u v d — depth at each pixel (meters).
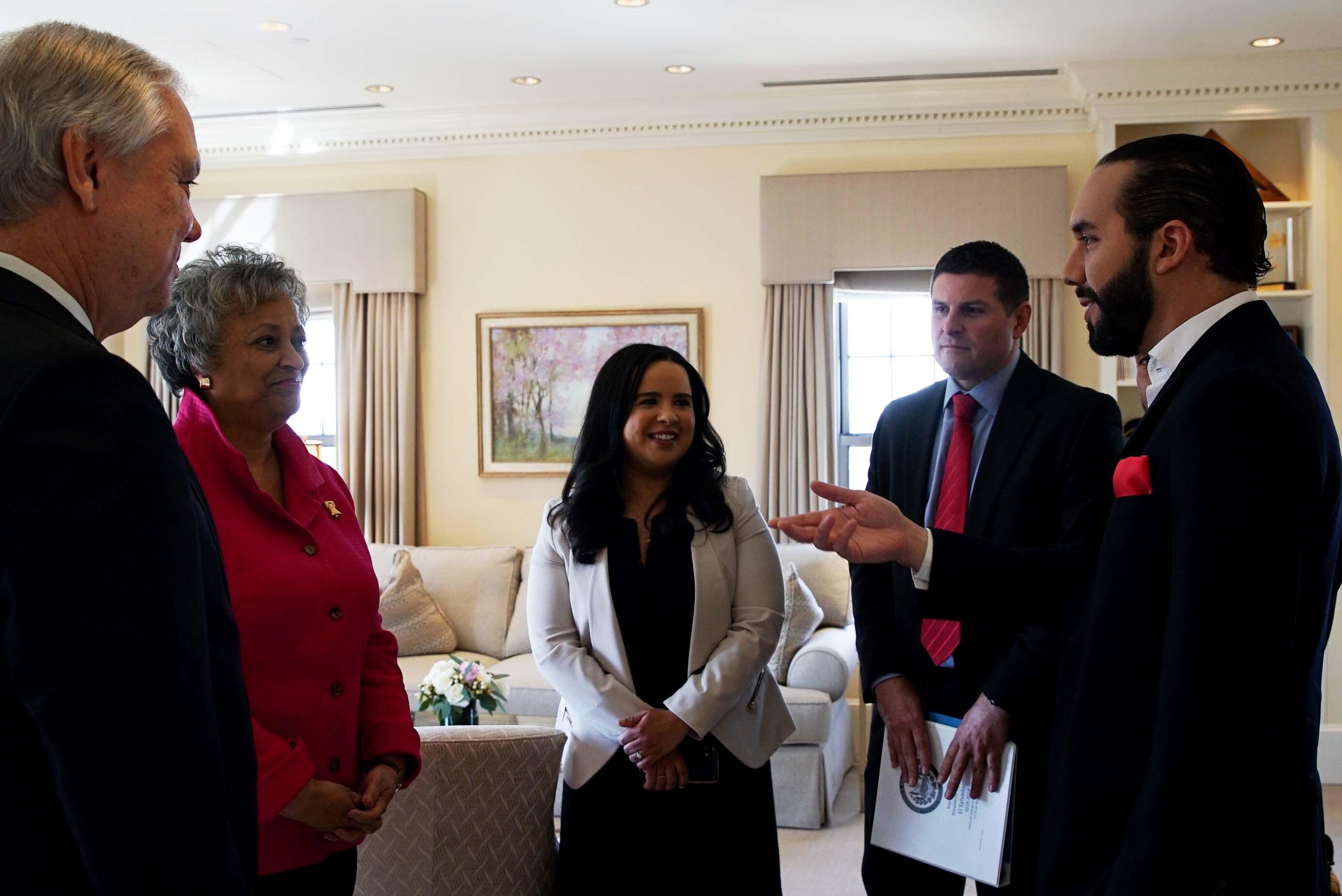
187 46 4.85
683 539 2.43
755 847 2.37
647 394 2.46
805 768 4.43
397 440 6.02
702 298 5.85
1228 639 1.18
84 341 0.97
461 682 3.67
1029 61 5.14
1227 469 1.21
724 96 5.67
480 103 5.78
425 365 6.09
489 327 5.99
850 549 1.79
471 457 6.05
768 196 5.67
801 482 5.62
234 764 1.12
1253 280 1.41
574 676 2.38
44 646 0.87
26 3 4.32
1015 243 5.48
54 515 0.87
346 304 6.07
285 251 6.09
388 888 2.13
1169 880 1.19
